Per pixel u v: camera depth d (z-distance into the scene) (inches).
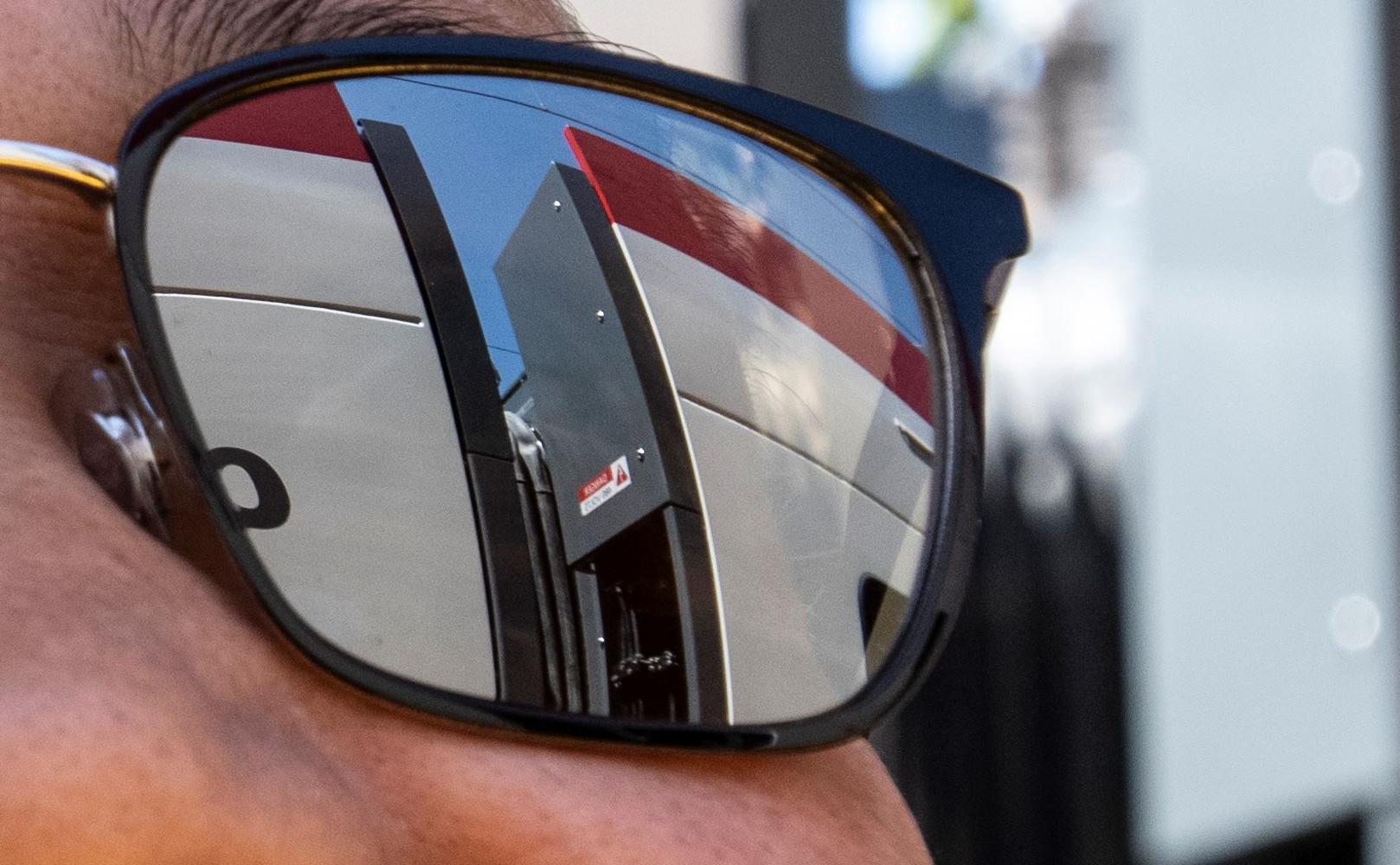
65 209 23.0
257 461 22.3
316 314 23.2
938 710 90.7
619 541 25.2
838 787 28.7
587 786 24.4
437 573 23.3
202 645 20.5
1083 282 92.4
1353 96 95.3
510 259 25.2
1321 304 96.0
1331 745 96.6
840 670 27.4
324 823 20.2
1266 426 95.8
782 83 76.3
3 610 18.8
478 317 24.7
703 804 25.6
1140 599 93.2
